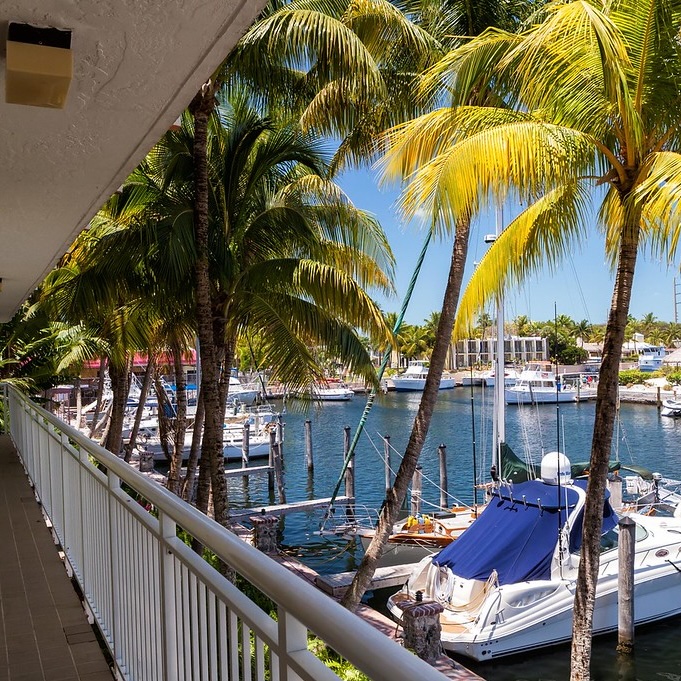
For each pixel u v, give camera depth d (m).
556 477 13.39
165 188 11.55
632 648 11.61
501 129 7.78
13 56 1.77
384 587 13.65
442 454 22.66
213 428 11.03
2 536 6.07
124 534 3.11
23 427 9.25
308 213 12.19
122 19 1.74
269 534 15.76
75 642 3.84
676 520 14.34
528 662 11.17
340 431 40.28
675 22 7.64
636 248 8.54
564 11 7.30
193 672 2.04
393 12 10.71
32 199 3.58
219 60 2.00
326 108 10.87
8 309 9.81
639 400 57.41
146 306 12.54
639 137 7.76
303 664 1.20
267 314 10.99
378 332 10.95
